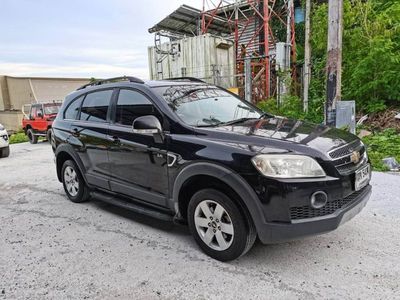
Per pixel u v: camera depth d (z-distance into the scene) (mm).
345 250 3178
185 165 3143
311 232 2664
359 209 2988
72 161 4914
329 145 2908
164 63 13867
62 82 27500
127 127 3857
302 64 12898
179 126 3314
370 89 9125
